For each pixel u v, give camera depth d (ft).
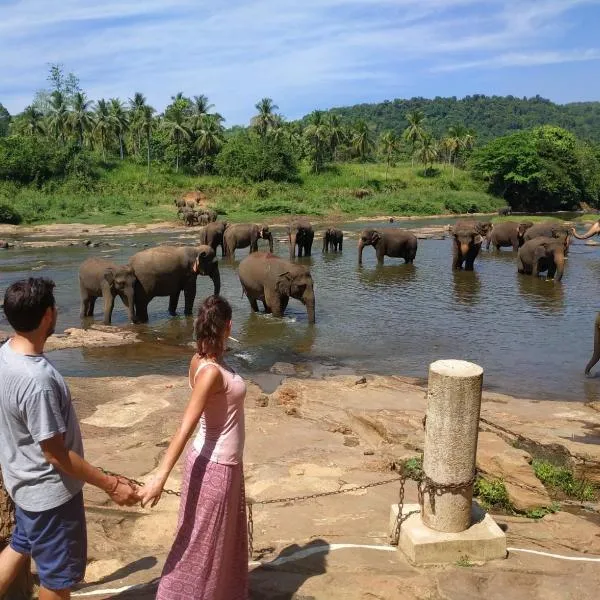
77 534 11.10
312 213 203.92
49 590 10.99
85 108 239.09
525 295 70.69
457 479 15.74
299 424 29.48
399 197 240.94
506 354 47.44
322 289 73.77
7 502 12.76
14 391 10.25
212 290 73.10
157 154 265.95
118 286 55.26
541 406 34.27
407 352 47.91
